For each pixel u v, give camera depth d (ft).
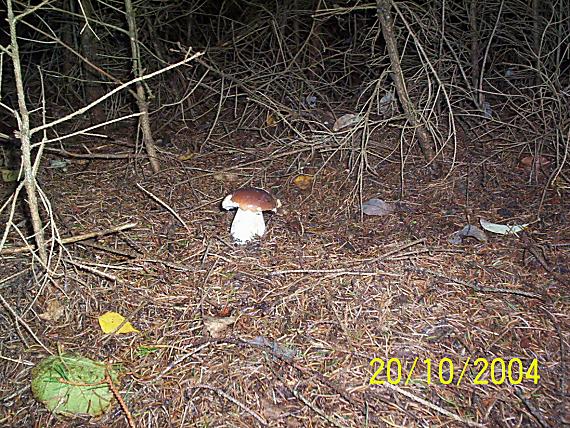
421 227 3.43
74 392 2.31
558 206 3.59
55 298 2.86
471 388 2.31
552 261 3.07
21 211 3.70
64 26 5.16
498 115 4.77
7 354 2.56
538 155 3.92
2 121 5.21
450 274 2.97
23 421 2.26
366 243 3.28
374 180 4.01
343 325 2.63
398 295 2.82
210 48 5.16
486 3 4.58
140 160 4.44
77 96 5.32
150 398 2.31
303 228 3.45
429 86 3.79
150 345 2.57
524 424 2.16
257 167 4.29
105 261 3.15
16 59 2.45
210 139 4.88
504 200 3.70
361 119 4.01
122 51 5.45
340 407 2.24
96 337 2.63
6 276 3.00
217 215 3.63
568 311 2.69
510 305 2.74
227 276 3.00
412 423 2.16
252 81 5.03
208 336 2.59
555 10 4.55
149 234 3.43
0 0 5.70
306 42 4.75
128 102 5.48
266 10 5.11
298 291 2.83
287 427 2.16
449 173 3.81
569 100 4.32
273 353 2.48
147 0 4.84
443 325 2.64
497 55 5.35
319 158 4.36
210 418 2.21
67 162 4.47
